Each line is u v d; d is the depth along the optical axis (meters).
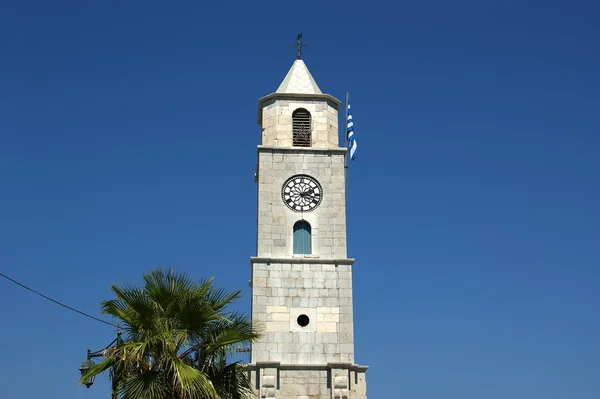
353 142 64.25
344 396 56.31
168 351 32.97
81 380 33.00
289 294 59.03
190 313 34.09
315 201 61.59
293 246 60.66
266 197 61.28
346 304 59.06
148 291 34.66
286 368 57.06
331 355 57.88
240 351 34.84
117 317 34.31
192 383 32.03
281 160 62.22
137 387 32.19
